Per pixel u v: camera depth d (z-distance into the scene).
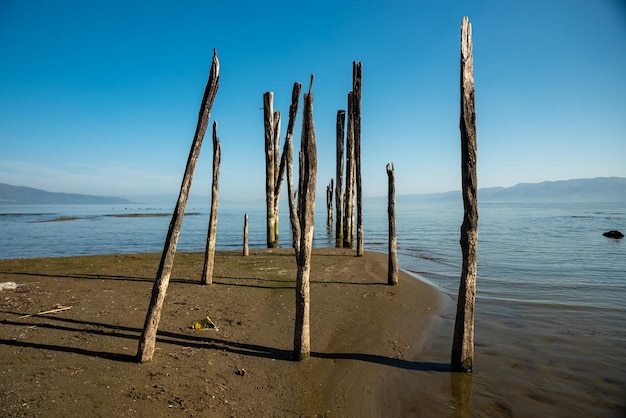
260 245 23.06
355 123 15.67
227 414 4.36
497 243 23.05
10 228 36.09
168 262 5.28
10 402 4.05
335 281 11.54
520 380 5.45
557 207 108.94
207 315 7.73
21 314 7.13
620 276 12.94
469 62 5.07
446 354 6.39
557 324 7.91
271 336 6.86
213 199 10.31
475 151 5.16
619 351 6.47
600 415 4.58
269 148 17.81
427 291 10.69
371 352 6.38
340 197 19.67
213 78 5.10
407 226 41.03
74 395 4.30
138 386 4.65
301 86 13.81
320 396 4.95
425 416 4.58
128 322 6.98
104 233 31.39
